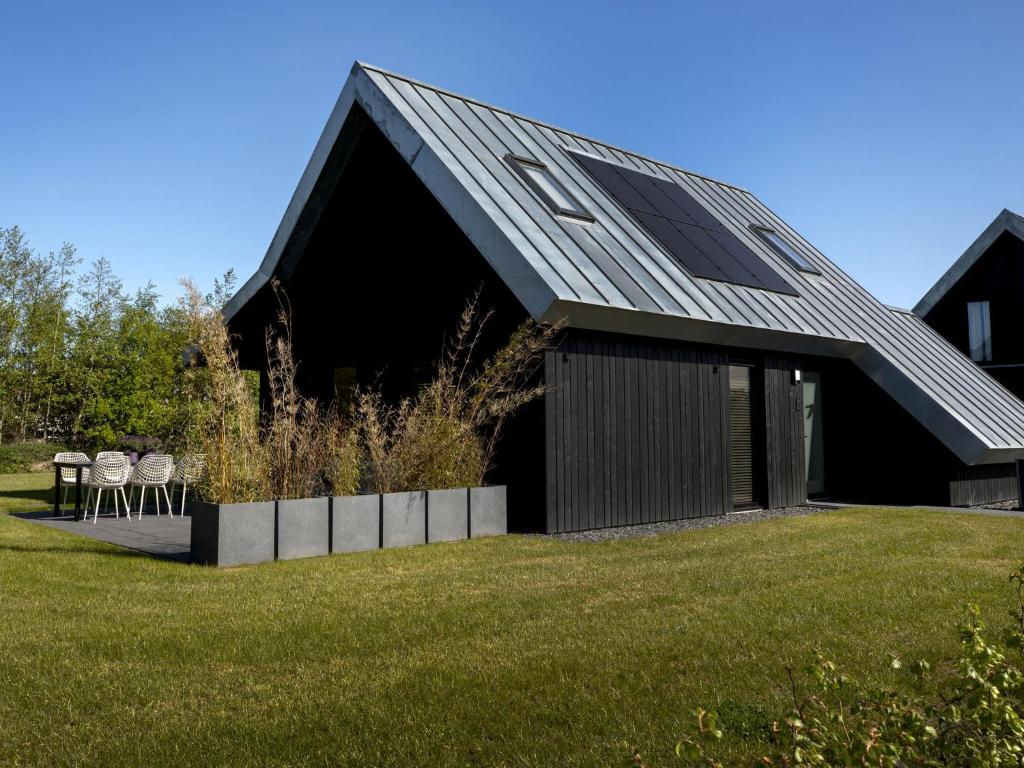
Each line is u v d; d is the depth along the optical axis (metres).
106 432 24.34
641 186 14.78
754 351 13.02
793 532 9.65
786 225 18.73
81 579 6.61
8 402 32.81
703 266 12.74
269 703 3.77
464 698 3.81
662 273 11.64
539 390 9.62
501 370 9.95
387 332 12.79
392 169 12.73
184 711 3.69
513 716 3.58
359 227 13.40
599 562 7.53
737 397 12.79
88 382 26.12
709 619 5.20
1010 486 15.11
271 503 7.67
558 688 3.94
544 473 9.77
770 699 3.72
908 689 3.86
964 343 24.20
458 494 9.18
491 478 10.48
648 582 6.46
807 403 14.61
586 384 10.31
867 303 16.59
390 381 12.72
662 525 10.84
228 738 3.38
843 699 3.65
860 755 2.25
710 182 18.28
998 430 14.02
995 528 9.99
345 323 13.79
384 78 12.19
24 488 17.59
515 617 5.32
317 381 14.49
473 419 9.98
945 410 13.50
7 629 5.00
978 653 2.63
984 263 23.97
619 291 10.30
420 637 4.85
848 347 14.12
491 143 12.51
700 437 11.87
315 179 13.02
